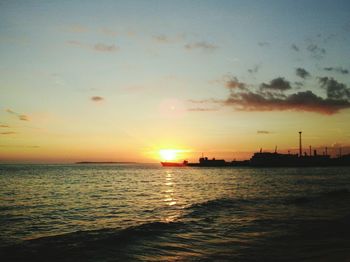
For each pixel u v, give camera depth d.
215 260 12.91
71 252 14.12
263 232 18.06
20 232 20.12
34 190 51.09
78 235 17.56
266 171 156.25
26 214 27.38
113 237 16.78
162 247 14.98
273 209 27.41
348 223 20.20
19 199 38.81
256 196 39.47
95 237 16.95
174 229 18.98
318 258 12.55
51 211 29.08
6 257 13.42
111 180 81.62
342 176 98.38
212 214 24.94
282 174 117.50
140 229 18.67
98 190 52.16
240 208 28.27
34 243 15.64
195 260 12.96
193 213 25.55
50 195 43.78
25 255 13.66
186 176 109.50
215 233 17.94
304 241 15.66
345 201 32.22
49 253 13.96
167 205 33.00
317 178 86.50
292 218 22.58
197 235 17.47
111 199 39.06
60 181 74.19
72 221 23.97
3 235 19.25
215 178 93.81
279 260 12.62
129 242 15.88
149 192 49.00
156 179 89.00
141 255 13.73
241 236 17.14
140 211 28.75
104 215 26.69
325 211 25.89
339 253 13.13
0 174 107.06
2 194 44.62
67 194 45.25
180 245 15.34
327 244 14.89
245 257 13.25
